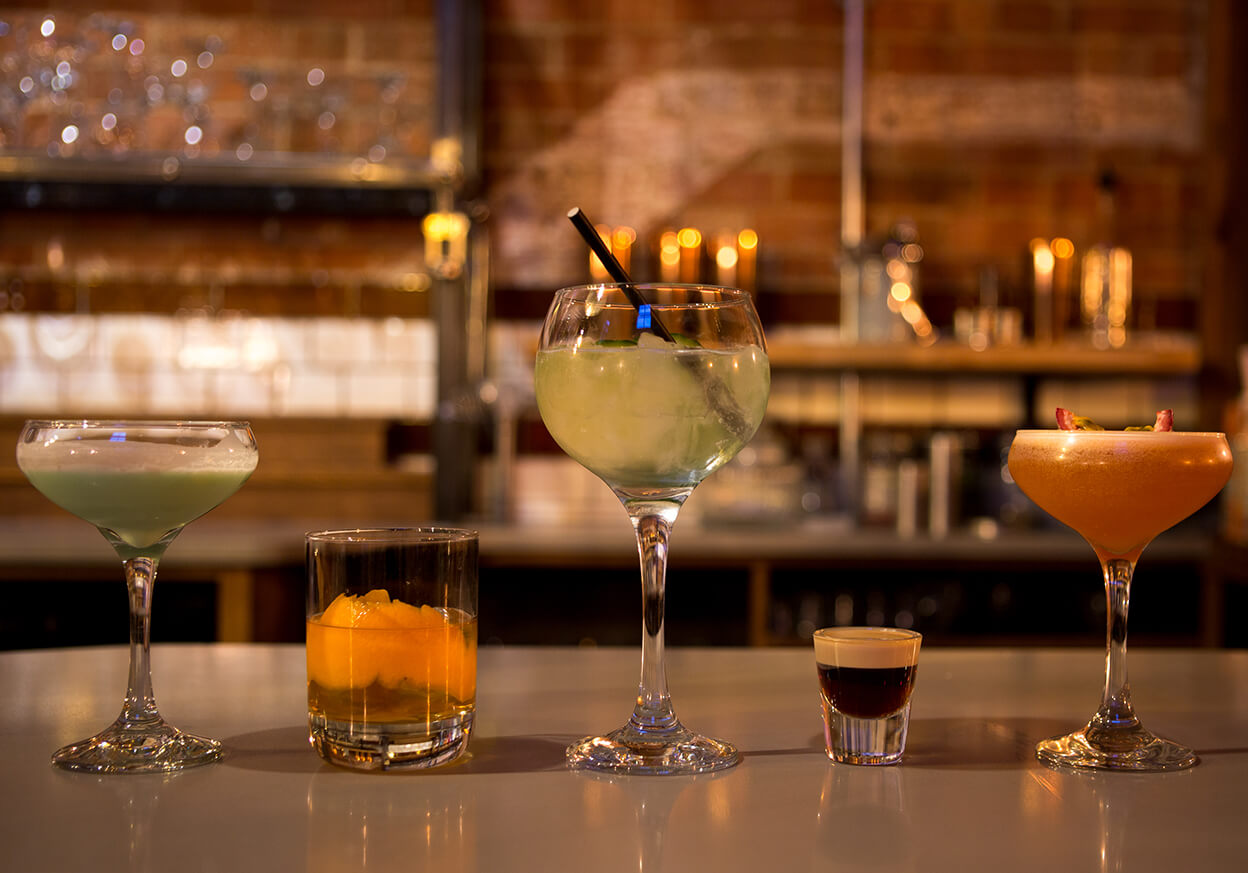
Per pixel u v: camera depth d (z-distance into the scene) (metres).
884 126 3.80
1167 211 3.82
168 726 0.86
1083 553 3.11
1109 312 3.66
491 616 3.34
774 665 1.18
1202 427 3.65
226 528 3.31
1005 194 3.81
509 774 0.77
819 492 3.63
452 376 3.56
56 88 3.21
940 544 3.12
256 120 3.54
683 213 3.78
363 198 3.56
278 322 3.71
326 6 3.68
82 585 3.06
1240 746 0.86
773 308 3.78
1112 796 0.73
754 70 3.79
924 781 0.76
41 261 3.66
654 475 0.85
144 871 0.59
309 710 0.81
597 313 0.84
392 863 0.60
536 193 3.77
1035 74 3.82
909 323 3.61
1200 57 3.82
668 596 3.38
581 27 3.78
